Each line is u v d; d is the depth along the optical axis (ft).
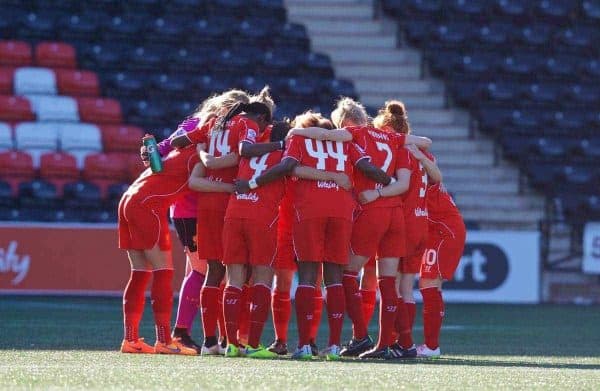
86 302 158.20
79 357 79.05
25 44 207.72
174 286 161.07
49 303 155.22
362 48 225.76
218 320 89.71
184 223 89.51
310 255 80.79
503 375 66.59
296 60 219.20
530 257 180.34
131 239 85.81
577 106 220.84
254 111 85.10
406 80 221.25
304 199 81.10
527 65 224.53
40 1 217.77
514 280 179.63
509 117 214.28
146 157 85.40
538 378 64.90
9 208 183.42
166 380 58.85
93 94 206.08
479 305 174.29
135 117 203.41
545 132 214.69
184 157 86.07
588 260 185.88
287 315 86.69
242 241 81.87
